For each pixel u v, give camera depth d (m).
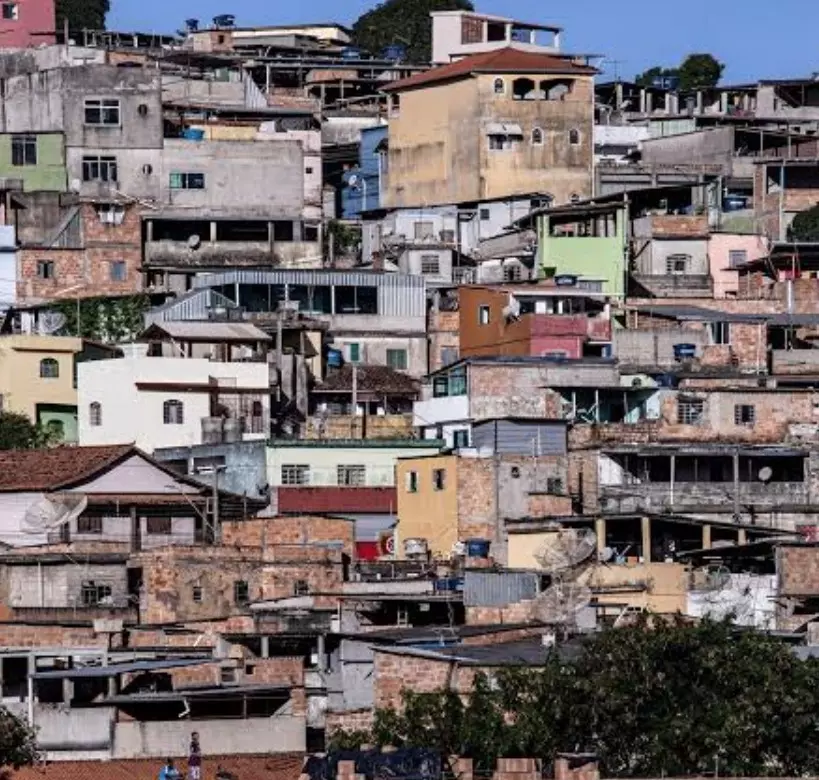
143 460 166.12
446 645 124.25
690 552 146.12
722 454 171.75
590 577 142.25
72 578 153.50
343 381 197.12
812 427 177.00
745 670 109.88
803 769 106.50
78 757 121.69
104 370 187.25
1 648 133.88
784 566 140.50
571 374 183.50
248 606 148.75
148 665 128.12
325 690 128.25
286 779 113.62
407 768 100.19
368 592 146.25
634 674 109.19
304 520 161.00
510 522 159.00
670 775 103.75
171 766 110.81
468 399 183.12
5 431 186.12
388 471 179.62
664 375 183.62
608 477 171.25
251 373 189.50
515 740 106.50
